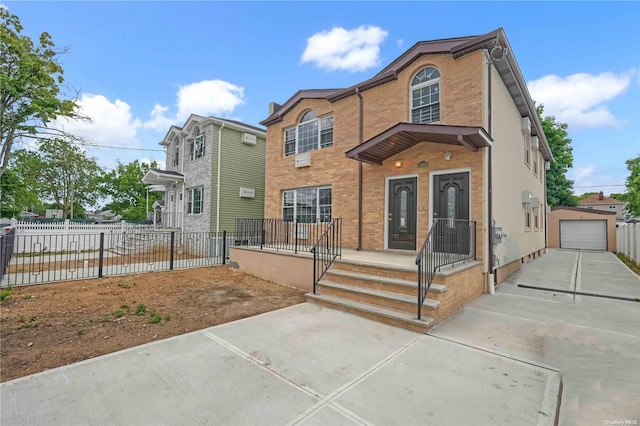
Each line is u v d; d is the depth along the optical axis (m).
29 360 3.33
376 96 8.86
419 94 8.02
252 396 2.61
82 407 2.44
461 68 7.12
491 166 6.79
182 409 2.41
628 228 13.24
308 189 10.80
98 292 6.39
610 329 4.33
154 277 8.07
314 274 5.98
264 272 8.12
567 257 13.48
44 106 14.61
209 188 13.56
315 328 4.35
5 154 14.78
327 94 10.18
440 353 3.53
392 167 8.27
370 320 4.71
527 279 7.90
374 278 5.47
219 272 8.91
